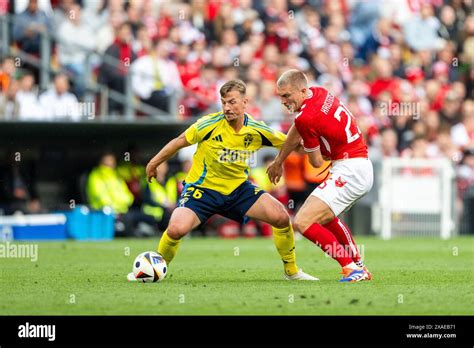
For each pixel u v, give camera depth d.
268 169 33.72
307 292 29.48
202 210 33.62
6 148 69.56
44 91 69.19
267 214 33.25
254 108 77.25
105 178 68.69
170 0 87.88
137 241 62.78
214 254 50.50
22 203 68.31
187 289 30.52
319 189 32.81
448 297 28.27
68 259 45.75
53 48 74.69
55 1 81.00
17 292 29.77
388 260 45.78
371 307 26.20
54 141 70.25
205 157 33.31
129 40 73.94
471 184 77.44
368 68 88.44
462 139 86.38
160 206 68.75
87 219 67.12
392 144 80.88
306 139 32.62
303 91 32.59
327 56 88.62
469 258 47.31
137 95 73.75
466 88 93.31
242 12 89.44
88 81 70.56
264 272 38.44
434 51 96.31
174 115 73.88
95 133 69.88
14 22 72.44
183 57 81.69
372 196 73.00
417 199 72.44
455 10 99.75
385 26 94.06
